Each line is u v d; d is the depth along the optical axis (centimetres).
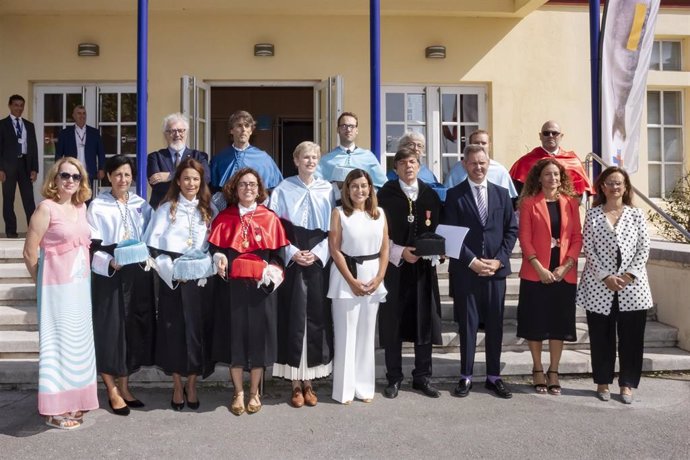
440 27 921
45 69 895
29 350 540
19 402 480
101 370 442
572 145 940
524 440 404
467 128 944
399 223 494
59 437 409
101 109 913
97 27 896
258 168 562
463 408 466
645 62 668
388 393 493
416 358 507
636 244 486
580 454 382
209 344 465
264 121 1252
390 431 420
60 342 417
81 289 425
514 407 468
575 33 938
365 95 917
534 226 500
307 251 470
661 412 457
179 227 458
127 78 899
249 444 397
